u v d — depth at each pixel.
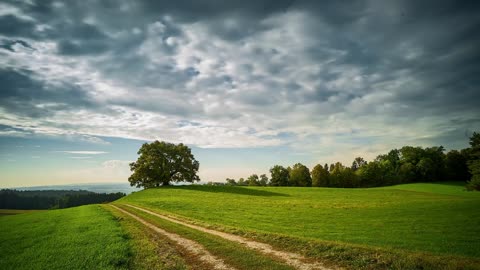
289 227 24.53
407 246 16.52
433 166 115.38
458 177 113.25
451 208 32.62
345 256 13.71
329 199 57.75
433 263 11.96
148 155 98.19
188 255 15.93
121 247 17.75
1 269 15.22
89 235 22.42
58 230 26.25
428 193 74.62
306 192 78.56
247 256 14.85
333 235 20.41
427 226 23.41
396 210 33.81
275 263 13.48
